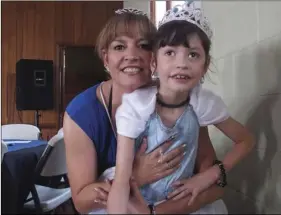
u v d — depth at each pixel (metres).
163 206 0.72
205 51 0.75
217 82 1.09
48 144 0.83
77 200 0.78
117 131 0.76
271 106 0.88
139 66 0.83
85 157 0.81
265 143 0.90
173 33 0.71
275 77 0.87
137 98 0.76
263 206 0.87
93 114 0.82
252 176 0.90
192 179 0.77
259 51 0.93
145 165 0.75
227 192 0.87
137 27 0.83
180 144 0.76
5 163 0.78
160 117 0.76
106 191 0.74
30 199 0.81
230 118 0.85
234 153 0.84
